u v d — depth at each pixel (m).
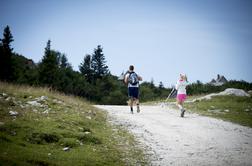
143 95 113.69
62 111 12.73
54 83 68.56
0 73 69.50
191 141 10.84
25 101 12.95
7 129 8.49
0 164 5.95
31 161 6.66
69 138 8.91
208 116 17.05
